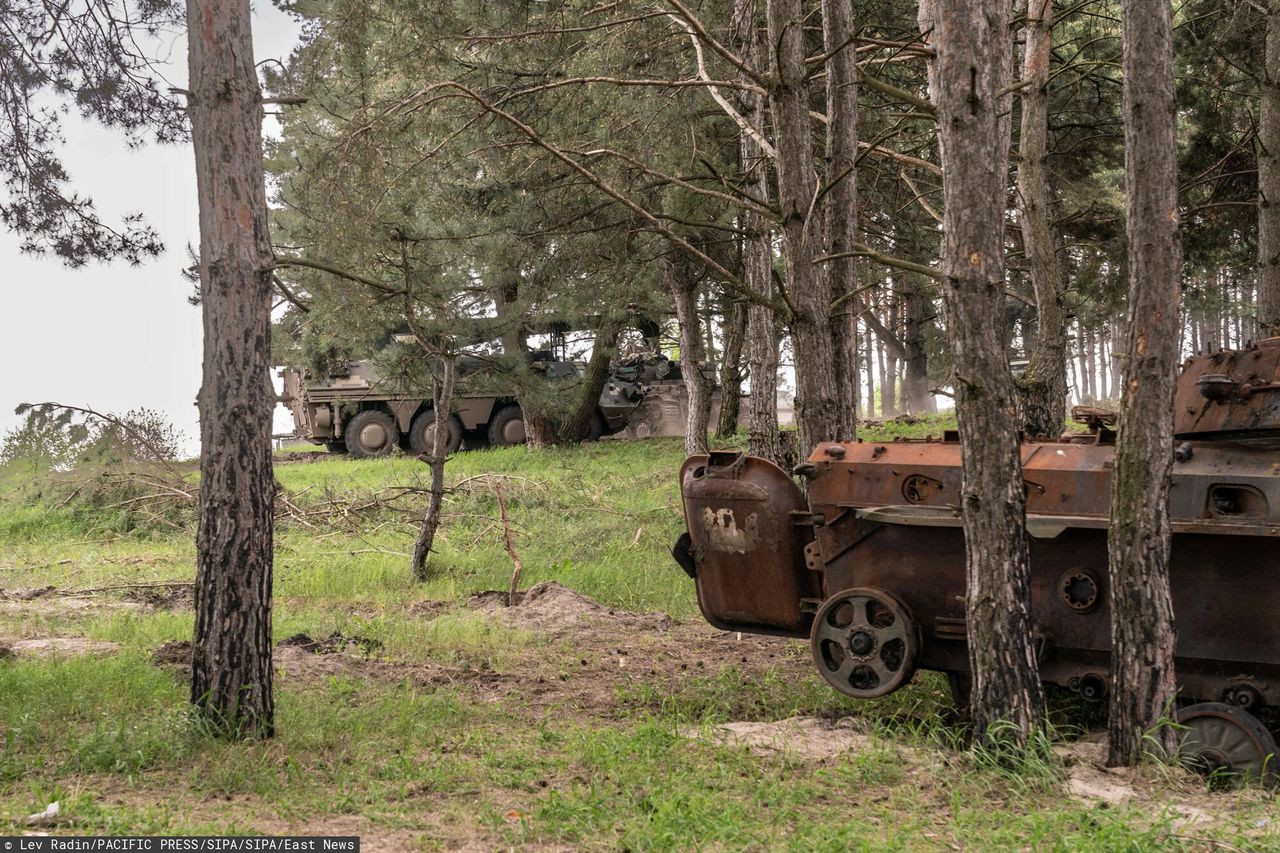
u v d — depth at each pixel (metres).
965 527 6.62
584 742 6.93
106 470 18.03
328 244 11.53
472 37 12.94
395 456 28.72
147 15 10.76
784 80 9.95
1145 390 6.27
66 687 7.70
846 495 7.80
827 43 11.57
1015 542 6.50
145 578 14.28
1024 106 12.84
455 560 15.19
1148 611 6.29
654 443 28.39
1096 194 18.91
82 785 5.83
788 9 10.02
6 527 17.64
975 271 6.49
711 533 8.41
